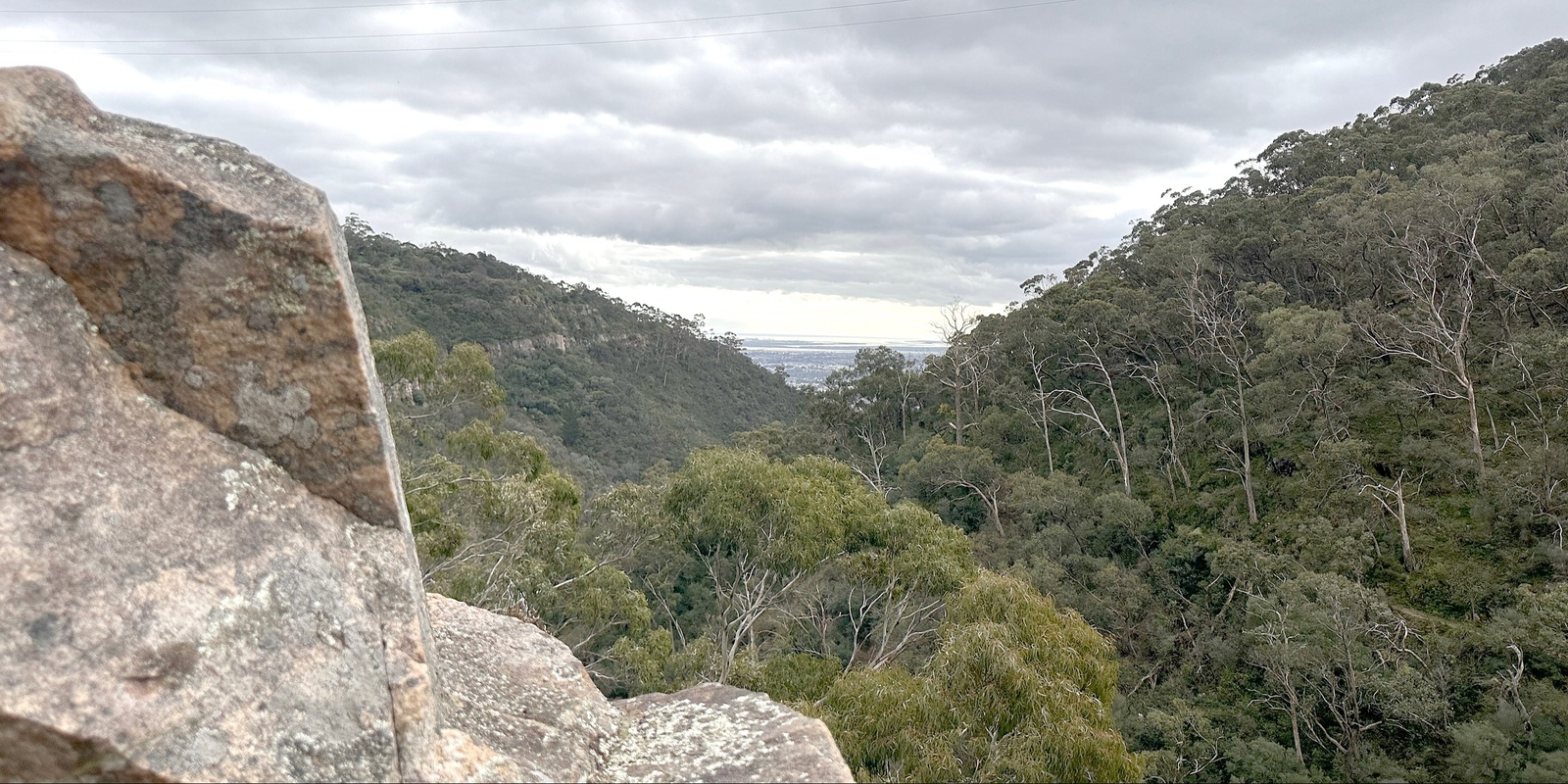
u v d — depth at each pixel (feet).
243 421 13.12
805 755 15.78
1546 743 57.93
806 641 67.97
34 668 9.18
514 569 50.24
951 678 30.66
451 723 14.47
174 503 11.62
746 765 15.69
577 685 18.28
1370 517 87.51
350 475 13.94
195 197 12.30
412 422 61.11
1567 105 128.98
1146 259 135.44
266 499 12.79
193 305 12.57
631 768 15.98
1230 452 106.22
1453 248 97.86
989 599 35.94
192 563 11.22
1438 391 91.81
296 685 11.30
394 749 11.93
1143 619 90.53
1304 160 162.81
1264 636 73.46
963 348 148.66
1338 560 79.97
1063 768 27.50
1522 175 104.73
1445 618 73.82
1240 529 96.37
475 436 58.29
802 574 56.13
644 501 58.59
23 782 9.08
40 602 9.64
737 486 52.60
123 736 9.35
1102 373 133.18
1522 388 93.56
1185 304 118.32
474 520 55.01
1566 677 62.23
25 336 11.19
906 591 54.85
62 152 11.53
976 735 29.17
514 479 55.52
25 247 11.69
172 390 12.69
